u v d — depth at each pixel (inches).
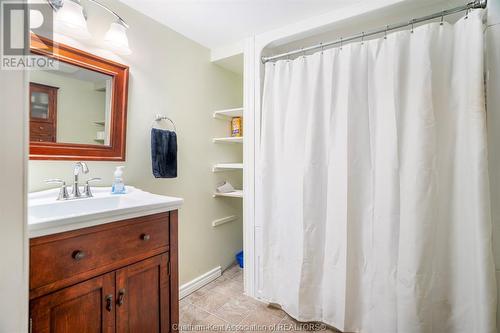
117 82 56.5
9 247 24.4
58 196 44.9
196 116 79.2
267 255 69.6
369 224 56.3
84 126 51.5
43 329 30.7
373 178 55.8
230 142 94.4
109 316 37.9
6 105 23.8
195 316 65.2
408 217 49.2
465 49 46.8
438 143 49.1
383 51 54.1
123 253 39.8
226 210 93.4
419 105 48.9
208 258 85.0
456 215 47.8
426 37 48.9
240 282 84.0
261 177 69.3
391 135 51.9
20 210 24.9
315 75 61.4
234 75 96.8
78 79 50.4
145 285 43.3
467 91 46.2
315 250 61.3
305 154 61.6
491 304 42.7
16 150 24.5
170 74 70.3
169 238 47.8
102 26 54.3
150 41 64.7
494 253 44.8
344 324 56.6
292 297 63.4
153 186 66.3
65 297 32.9
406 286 48.9
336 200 57.9
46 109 46.1
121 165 58.5
